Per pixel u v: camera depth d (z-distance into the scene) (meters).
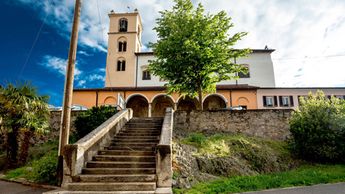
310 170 9.73
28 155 12.48
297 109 12.93
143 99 29.19
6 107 11.36
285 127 14.87
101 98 27.08
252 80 31.38
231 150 11.45
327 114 11.67
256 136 14.65
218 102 28.62
